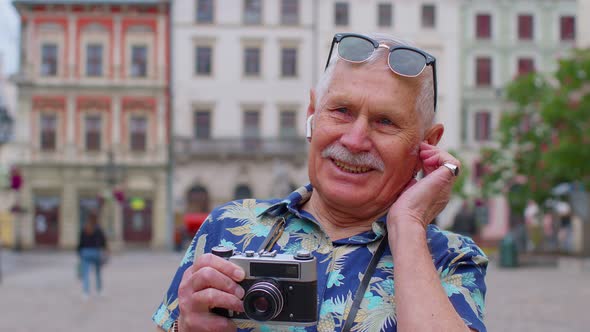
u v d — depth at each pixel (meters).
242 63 35.69
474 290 1.87
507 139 20.78
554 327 8.05
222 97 35.56
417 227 1.83
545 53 36.12
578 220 20.02
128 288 14.28
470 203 29.20
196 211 35.50
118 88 35.34
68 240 34.97
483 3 36.03
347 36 2.02
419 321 1.65
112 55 35.41
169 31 35.66
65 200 35.00
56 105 35.22
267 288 1.69
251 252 1.77
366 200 2.01
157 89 35.44
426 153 2.04
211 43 35.56
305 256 1.74
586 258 17.75
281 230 2.10
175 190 35.31
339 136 2.02
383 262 1.96
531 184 20.06
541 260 18.45
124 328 8.77
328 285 1.94
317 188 2.08
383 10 35.75
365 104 1.98
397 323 1.71
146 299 12.12
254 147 35.41
